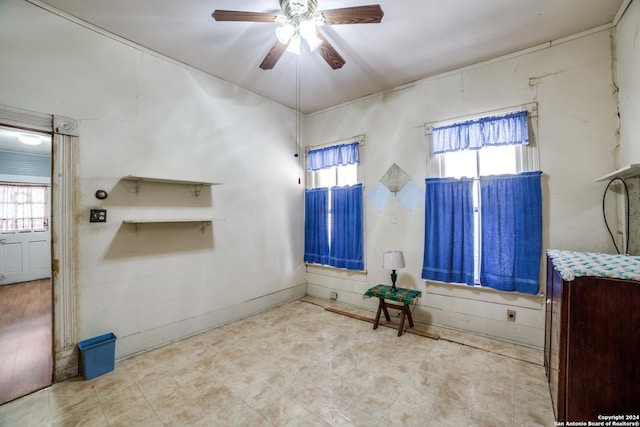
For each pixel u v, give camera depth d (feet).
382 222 11.46
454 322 9.68
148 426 5.32
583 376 4.23
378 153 11.62
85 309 7.27
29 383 6.70
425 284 10.30
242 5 6.78
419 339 8.97
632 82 6.34
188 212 9.55
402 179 10.93
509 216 8.48
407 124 10.82
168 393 6.31
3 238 16.81
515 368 7.17
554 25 7.43
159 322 8.72
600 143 7.46
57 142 6.88
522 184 8.30
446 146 9.70
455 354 7.95
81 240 7.24
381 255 11.48
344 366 7.39
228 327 10.19
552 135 8.07
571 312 4.32
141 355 8.11
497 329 8.86
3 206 17.06
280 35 6.21
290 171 13.46
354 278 12.34
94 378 6.93
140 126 8.39
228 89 10.77
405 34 7.82
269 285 12.32
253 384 6.64
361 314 11.35
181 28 7.64
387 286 10.59
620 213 7.07
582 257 5.49
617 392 4.05
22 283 17.07
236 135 11.07
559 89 8.00
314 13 5.88
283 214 13.07
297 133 13.89
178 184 9.27
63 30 6.98
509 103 8.73
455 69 9.73
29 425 5.35
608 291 4.11
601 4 6.63
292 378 6.86
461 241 9.39
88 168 7.38
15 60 6.33
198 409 5.78
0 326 10.32
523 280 8.24
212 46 8.50
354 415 5.57
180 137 9.34
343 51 8.68
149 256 8.56
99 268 7.54
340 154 12.53
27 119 6.46
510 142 8.46
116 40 7.91
